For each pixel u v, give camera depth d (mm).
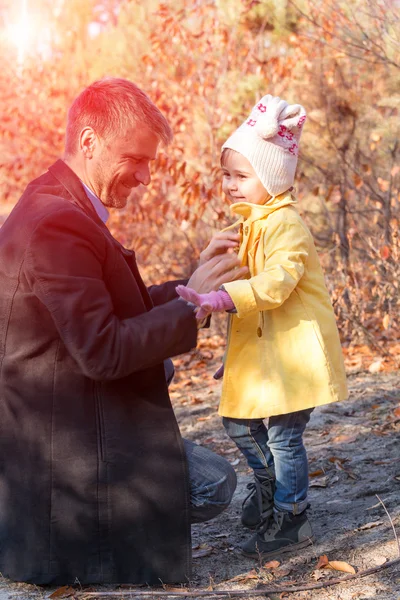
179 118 7750
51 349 2545
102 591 2557
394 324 6258
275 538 2807
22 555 2611
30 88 10078
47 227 2432
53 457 2553
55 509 2559
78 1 11609
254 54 7980
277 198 2787
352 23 7180
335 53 7422
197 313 2527
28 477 2586
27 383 2570
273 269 2572
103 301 2436
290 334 2680
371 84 7605
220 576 2715
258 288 2516
